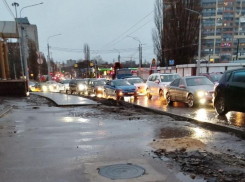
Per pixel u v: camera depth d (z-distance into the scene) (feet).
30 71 225.15
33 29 253.65
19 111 36.06
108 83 64.80
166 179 11.79
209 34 330.54
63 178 12.01
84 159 14.73
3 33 62.28
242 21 331.98
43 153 15.92
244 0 329.72
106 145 17.70
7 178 12.07
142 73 166.71
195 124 25.44
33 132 22.00
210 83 41.93
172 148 16.75
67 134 21.21
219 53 333.62
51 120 28.30
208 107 38.68
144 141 18.74
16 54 188.55
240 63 105.50
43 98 58.85
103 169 13.10
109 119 29.07
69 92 93.66
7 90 61.82
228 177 11.98
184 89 40.70
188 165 13.57
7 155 15.57
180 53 138.10
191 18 132.77
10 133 21.63
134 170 12.91
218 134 20.79
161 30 146.10
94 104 44.06
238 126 22.86
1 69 67.77
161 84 54.34
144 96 65.46
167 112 32.40
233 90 27.55
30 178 12.05
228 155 15.25
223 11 328.08
